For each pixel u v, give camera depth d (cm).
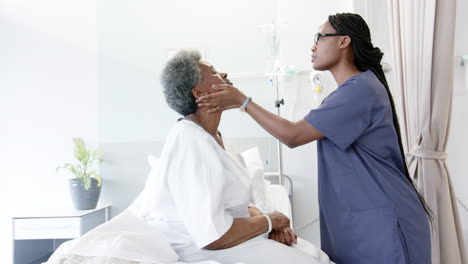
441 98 147
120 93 253
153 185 109
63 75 261
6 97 265
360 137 115
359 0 219
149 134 250
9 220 261
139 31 252
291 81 228
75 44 261
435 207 145
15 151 263
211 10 247
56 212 226
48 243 263
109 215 249
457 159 216
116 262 85
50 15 264
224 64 244
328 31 127
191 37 248
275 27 228
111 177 250
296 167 229
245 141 237
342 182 114
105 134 253
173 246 104
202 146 101
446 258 143
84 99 259
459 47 219
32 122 262
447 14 145
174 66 112
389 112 118
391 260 104
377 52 125
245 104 116
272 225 113
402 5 163
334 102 112
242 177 117
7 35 267
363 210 111
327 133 111
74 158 259
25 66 264
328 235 123
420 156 150
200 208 95
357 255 111
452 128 217
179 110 115
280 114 231
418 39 152
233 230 100
